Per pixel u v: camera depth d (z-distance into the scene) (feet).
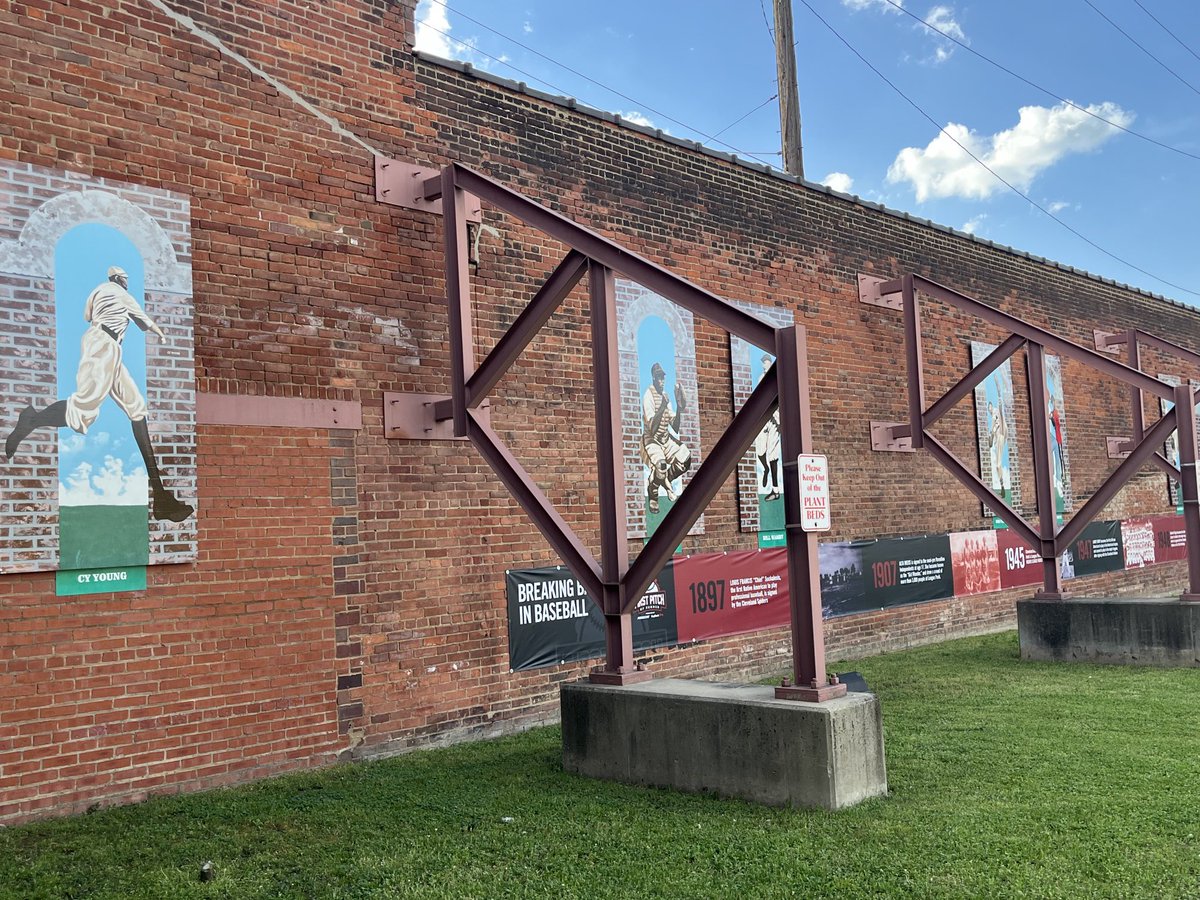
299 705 25.40
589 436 33.30
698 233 37.83
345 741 26.18
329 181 27.30
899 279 45.73
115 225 23.27
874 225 46.65
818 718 19.47
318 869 17.31
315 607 25.94
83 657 22.11
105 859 18.31
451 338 27.20
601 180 34.47
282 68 26.63
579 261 24.77
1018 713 28.53
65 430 22.17
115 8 23.70
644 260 23.25
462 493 29.45
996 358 42.50
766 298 40.45
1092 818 18.37
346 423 26.96
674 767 21.66
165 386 23.76
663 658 34.88
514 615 30.35
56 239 22.39
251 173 25.79
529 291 31.81
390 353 28.14
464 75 30.83
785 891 15.33
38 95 22.39
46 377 22.02
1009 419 53.93
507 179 31.55
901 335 47.09
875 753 20.33
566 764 23.81
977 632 49.85
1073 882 15.28
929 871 15.87
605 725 23.00
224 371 24.86
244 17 26.00
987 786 20.79
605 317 24.14
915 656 42.09
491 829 19.21
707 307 22.02
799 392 20.49
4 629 21.12
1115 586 61.82
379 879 16.71
